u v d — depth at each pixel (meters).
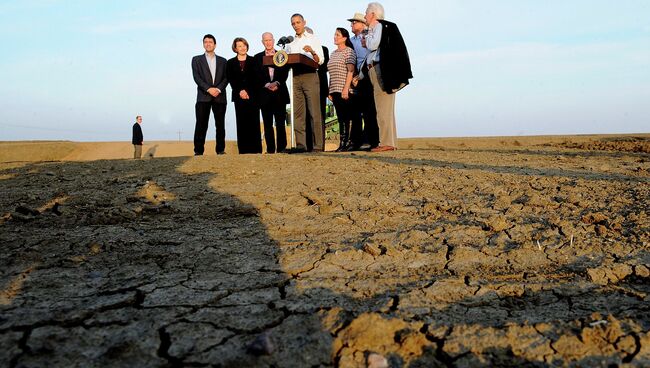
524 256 2.65
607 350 1.68
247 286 2.28
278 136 7.79
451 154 7.30
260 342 1.67
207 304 2.08
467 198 4.05
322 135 7.77
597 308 2.01
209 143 19.52
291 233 3.20
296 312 2.00
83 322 1.90
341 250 2.79
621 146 10.23
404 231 3.18
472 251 2.71
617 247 2.70
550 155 7.53
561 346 1.70
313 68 7.27
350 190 4.47
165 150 20.58
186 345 1.73
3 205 3.98
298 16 7.14
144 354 1.67
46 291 2.21
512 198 4.01
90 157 20.06
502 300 2.12
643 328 1.82
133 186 4.74
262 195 4.30
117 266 2.56
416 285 2.28
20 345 1.72
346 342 1.73
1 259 2.64
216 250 2.82
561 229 3.07
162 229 3.28
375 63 6.81
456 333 1.81
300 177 5.16
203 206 3.92
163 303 2.09
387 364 1.60
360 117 7.93
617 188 4.21
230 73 7.68
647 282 2.31
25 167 6.70
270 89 7.45
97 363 1.61
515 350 1.70
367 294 2.19
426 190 4.39
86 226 3.37
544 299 2.12
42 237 3.06
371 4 6.48
